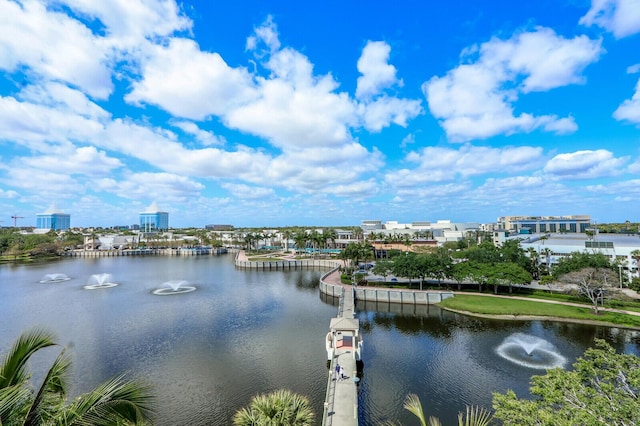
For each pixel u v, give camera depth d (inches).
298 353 1695.4
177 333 2017.7
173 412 1164.5
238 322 2261.3
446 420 1109.7
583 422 499.5
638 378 585.6
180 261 6727.4
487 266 2743.6
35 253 7160.4
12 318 2375.7
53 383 394.0
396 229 7677.2
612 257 2999.5
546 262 3395.7
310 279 4190.5
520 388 1307.8
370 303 2778.1
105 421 358.6
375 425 1088.2
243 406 1200.2
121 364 1561.3
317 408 1175.6
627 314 2079.2
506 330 1979.6
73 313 2508.6
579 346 1712.6
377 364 1540.4
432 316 2352.4
